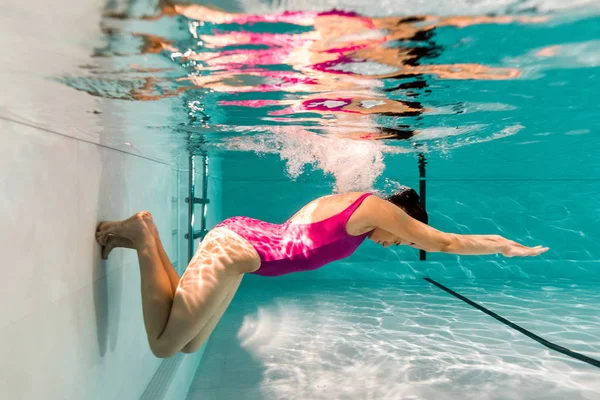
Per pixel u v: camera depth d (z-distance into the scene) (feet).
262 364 18.52
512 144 19.19
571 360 18.37
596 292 32.68
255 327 23.95
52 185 7.56
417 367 17.84
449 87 8.64
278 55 6.16
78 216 8.66
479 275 40.27
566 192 41.22
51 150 7.56
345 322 24.73
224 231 10.00
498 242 9.56
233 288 10.21
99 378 9.59
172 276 9.73
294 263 9.70
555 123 14.06
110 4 3.99
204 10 4.40
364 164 21.08
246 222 10.56
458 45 6.05
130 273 11.96
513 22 5.24
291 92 8.79
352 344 20.85
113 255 10.61
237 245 9.50
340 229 9.39
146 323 8.86
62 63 5.46
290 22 4.93
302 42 5.64
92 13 4.15
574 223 41.29
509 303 29.07
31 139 6.88
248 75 7.28
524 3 4.69
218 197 39.68
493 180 40.88
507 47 6.25
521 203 41.86
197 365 18.12
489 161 26.11
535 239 41.81
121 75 6.42
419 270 40.14
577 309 27.22
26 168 6.70
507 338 21.44
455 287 35.29
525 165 28.55
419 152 21.16
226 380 16.97
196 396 15.65
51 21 4.19
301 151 19.60
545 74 7.89
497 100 10.09
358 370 17.69
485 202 42.14
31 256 6.79
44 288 7.19
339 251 9.80
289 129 13.94
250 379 17.01
